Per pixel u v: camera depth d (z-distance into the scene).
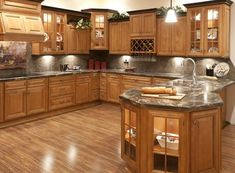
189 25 5.70
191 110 2.86
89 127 5.37
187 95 3.47
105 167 3.56
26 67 6.36
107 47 7.55
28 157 3.86
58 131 5.10
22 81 5.48
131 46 6.90
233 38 5.57
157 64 6.88
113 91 7.17
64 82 6.47
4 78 5.27
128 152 3.42
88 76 7.14
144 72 7.00
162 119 3.07
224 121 5.60
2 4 5.03
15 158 3.82
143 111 3.04
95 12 7.37
